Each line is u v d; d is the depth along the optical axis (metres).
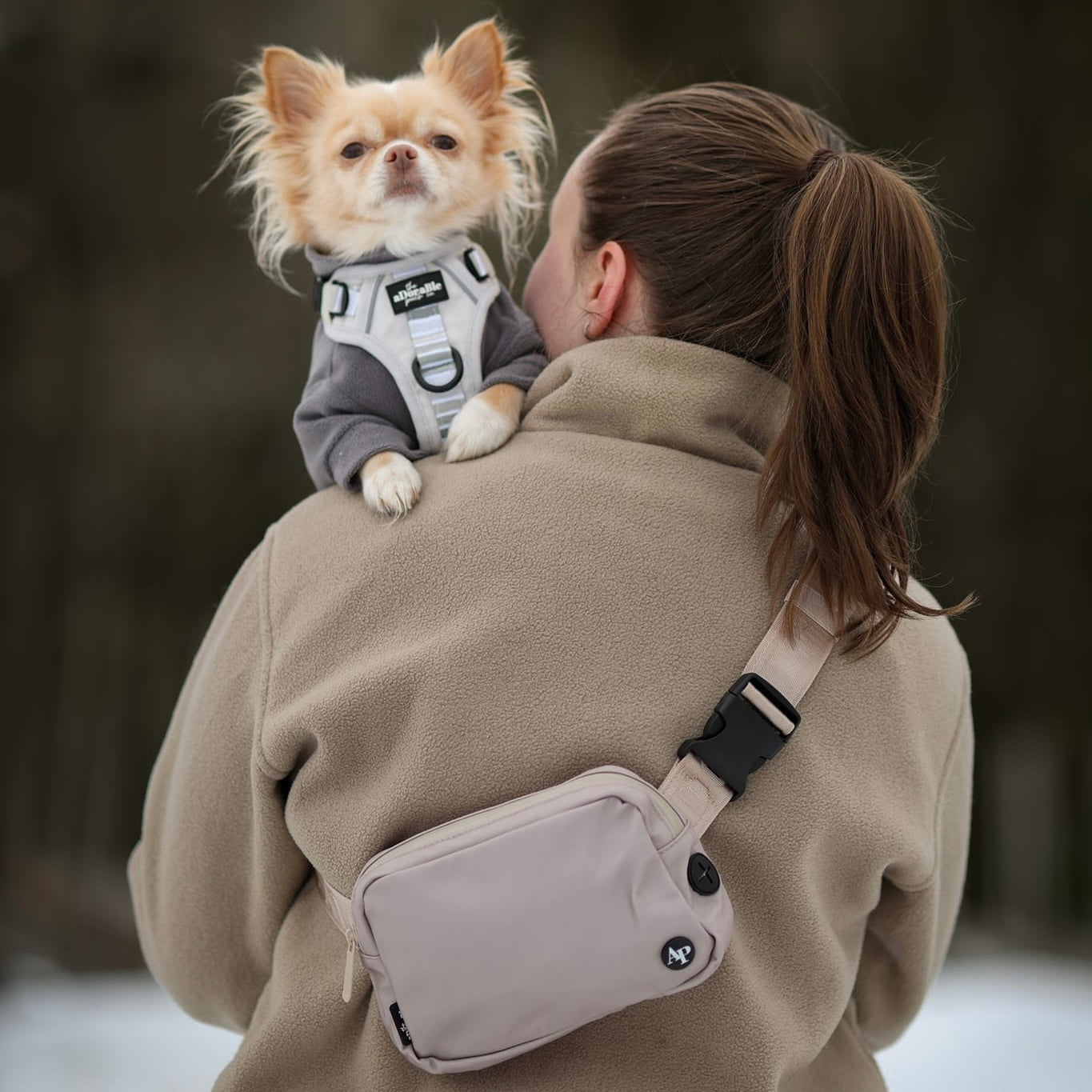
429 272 1.54
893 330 1.26
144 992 4.60
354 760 1.27
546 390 1.39
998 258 8.91
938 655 1.40
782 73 8.41
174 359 9.16
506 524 1.27
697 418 1.32
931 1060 3.36
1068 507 8.99
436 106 1.65
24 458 9.42
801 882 1.25
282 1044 1.33
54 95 8.94
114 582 9.45
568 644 1.23
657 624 1.25
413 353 1.49
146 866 1.58
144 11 8.62
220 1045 3.69
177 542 9.33
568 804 1.16
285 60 1.69
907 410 1.29
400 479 1.32
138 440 9.27
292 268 8.87
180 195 8.97
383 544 1.29
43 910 7.46
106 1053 3.63
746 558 1.29
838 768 1.26
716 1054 1.24
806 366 1.25
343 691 1.25
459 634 1.23
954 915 1.58
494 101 1.73
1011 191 8.86
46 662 9.47
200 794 1.41
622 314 1.45
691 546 1.27
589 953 1.14
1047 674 8.97
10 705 9.42
